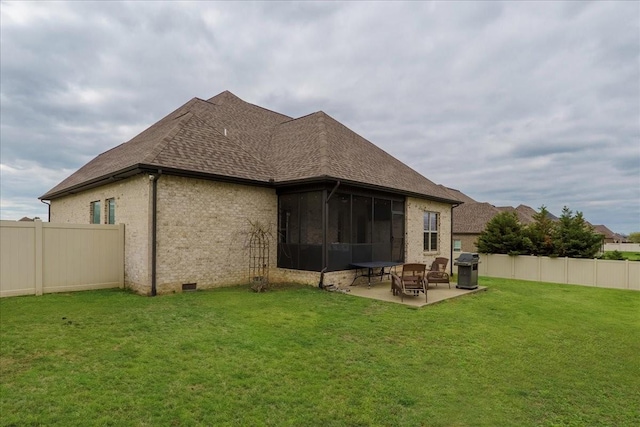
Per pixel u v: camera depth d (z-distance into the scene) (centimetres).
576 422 383
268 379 452
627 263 1631
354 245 1274
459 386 461
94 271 1052
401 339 646
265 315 769
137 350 534
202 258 1084
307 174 1168
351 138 1655
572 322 849
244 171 1190
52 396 386
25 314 726
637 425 381
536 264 1906
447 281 1271
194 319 718
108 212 1237
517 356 588
